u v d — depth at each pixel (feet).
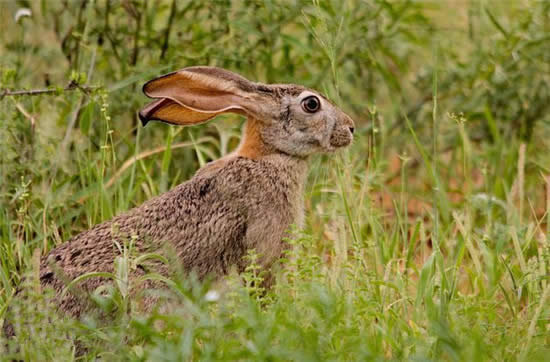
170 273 31.58
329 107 35.06
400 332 29.25
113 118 41.19
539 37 45.11
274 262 33.65
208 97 34.12
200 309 27.63
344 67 45.85
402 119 46.75
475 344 25.62
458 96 46.68
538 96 46.09
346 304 27.63
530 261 32.48
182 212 32.68
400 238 38.81
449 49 48.70
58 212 37.47
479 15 48.11
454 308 29.60
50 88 36.29
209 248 32.78
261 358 24.63
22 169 37.81
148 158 41.65
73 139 39.99
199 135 42.37
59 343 28.09
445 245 37.01
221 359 25.02
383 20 46.14
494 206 41.57
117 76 42.14
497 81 45.88
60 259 31.24
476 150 47.11
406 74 48.57
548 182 36.58
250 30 41.11
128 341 28.76
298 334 25.62
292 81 42.93
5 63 42.01
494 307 30.68
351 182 36.94
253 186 33.58
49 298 29.63
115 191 38.17
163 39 42.37
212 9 42.55
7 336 29.94
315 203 41.01
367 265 35.12
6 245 34.53
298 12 42.60
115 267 29.53
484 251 33.50
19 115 39.58
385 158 46.50
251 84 34.45
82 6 42.39
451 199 45.57
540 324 29.45
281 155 34.55
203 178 33.27
